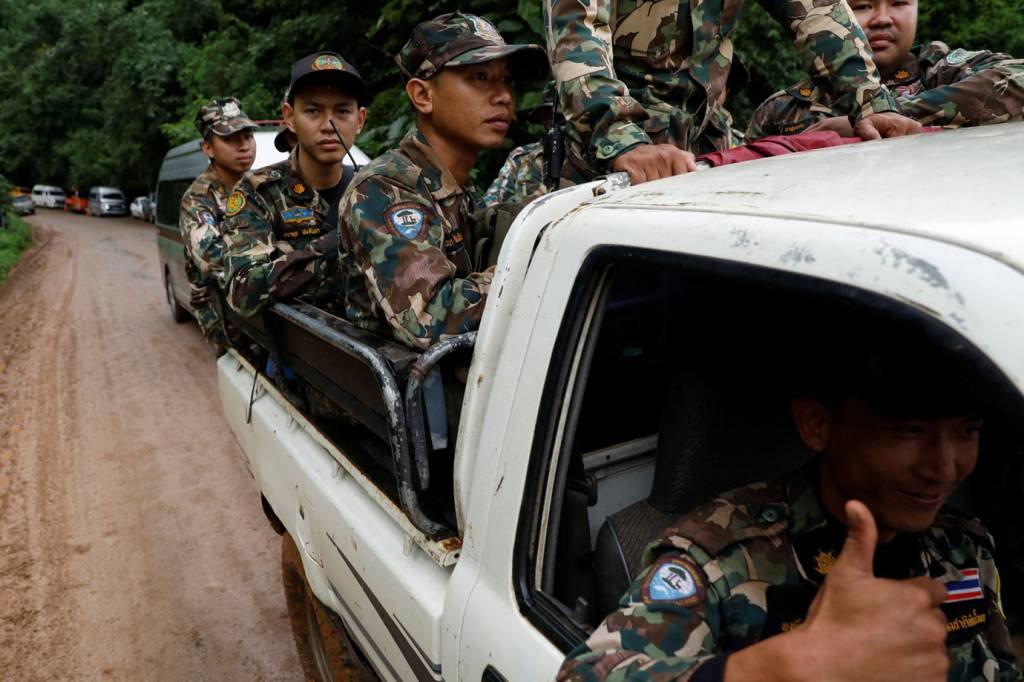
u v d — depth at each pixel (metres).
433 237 1.87
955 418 0.82
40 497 4.78
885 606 0.69
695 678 0.77
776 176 1.10
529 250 1.25
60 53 40.34
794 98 2.76
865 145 1.30
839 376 0.88
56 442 5.76
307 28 8.90
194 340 8.84
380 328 1.91
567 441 1.15
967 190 0.86
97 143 36.91
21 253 21.31
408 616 1.48
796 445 1.28
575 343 1.12
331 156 3.07
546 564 1.19
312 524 2.09
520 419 1.18
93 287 14.09
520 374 1.19
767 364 1.21
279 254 2.82
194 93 19.50
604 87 1.59
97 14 38.38
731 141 2.52
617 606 1.22
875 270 0.76
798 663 0.70
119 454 5.41
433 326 1.73
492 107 2.01
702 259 0.93
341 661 2.23
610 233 1.08
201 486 4.78
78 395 6.98
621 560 1.22
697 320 1.31
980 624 1.03
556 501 1.17
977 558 1.06
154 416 6.20
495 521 1.23
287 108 3.12
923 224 0.77
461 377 1.45
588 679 0.86
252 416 2.75
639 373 1.56
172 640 3.25
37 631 3.37
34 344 9.41
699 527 0.97
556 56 1.66
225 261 2.59
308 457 2.16
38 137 43.62
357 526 1.74
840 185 0.97
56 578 3.80
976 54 2.54
